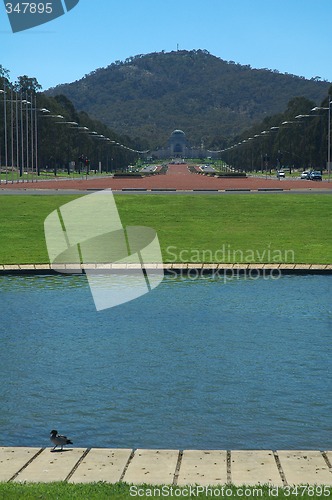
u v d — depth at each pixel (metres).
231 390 27.95
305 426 24.41
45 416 25.36
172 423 24.66
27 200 109.31
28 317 40.50
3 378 29.59
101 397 27.30
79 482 18.44
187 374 29.94
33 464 19.86
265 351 33.25
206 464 19.83
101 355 32.81
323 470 19.33
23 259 61.88
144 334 36.56
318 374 29.88
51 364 31.47
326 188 154.75
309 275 55.03
